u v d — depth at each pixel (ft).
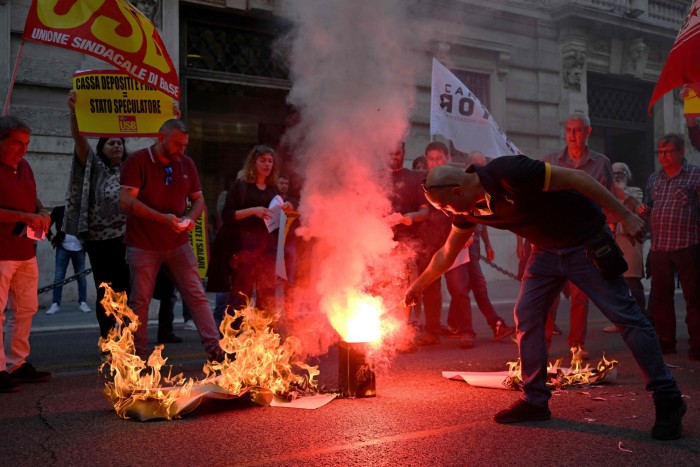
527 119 45.55
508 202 9.20
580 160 16.53
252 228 17.88
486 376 12.92
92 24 14.79
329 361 15.89
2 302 12.75
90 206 16.62
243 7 34.71
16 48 30.40
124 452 8.59
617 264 9.16
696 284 16.28
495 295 33.73
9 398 12.04
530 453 8.37
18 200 12.98
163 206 14.76
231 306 17.95
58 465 8.09
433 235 17.90
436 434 9.27
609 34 49.11
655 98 14.55
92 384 13.44
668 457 8.16
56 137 31.22
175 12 33.14
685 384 12.85
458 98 18.56
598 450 8.48
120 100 16.35
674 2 53.01
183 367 15.47
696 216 16.60
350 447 8.67
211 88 35.78
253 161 17.97
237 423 9.97
